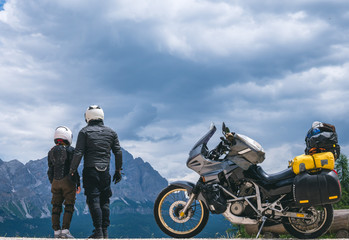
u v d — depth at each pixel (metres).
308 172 6.53
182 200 7.17
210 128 7.23
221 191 6.93
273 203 6.72
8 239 6.38
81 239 6.86
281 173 6.76
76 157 6.96
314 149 6.77
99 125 7.31
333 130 6.88
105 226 7.12
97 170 7.00
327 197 6.37
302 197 6.45
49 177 7.39
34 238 6.74
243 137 6.83
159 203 7.22
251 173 6.81
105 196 7.23
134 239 6.94
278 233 9.12
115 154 7.38
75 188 7.34
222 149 7.08
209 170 6.98
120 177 7.47
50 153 7.38
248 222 6.79
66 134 7.56
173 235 7.10
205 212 7.07
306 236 6.68
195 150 7.12
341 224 8.43
